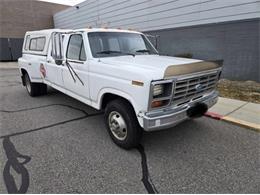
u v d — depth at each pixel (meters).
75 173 2.69
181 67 2.75
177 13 9.34
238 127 4.16
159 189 2.42
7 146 3.38
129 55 4.02
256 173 2.71
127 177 2.63
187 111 3.04
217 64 3.53
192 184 2.51
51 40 5.02
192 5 8.70
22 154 3.14
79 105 5.64
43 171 2.73
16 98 6.44
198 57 8.94
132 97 2.79
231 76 8.07
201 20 8.54
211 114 4.68
